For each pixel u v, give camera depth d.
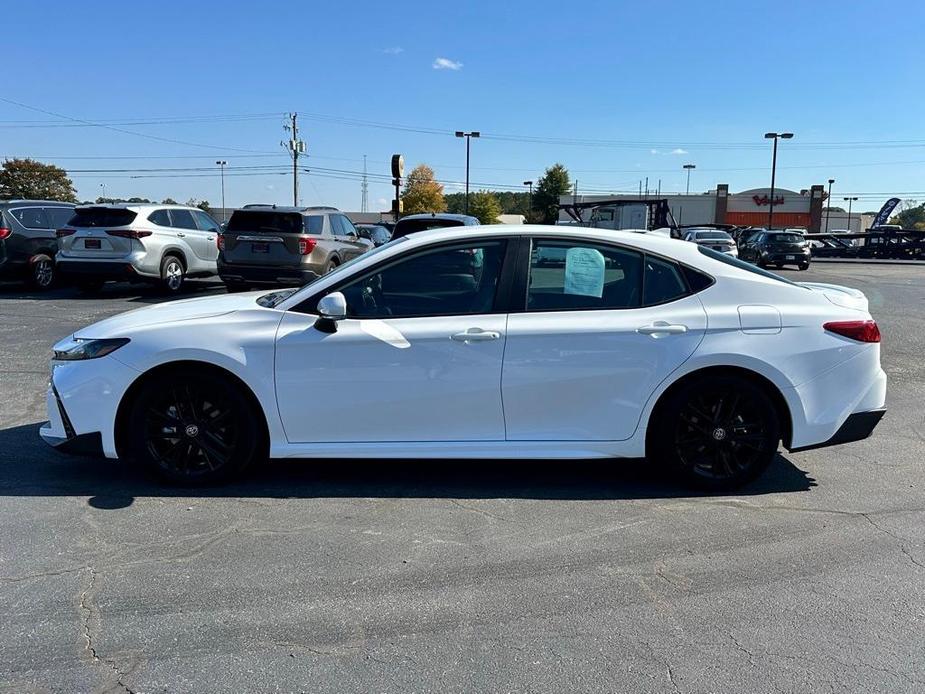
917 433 5.73
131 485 4.45
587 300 4.30
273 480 4.56
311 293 4.31
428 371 4.19
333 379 4.20
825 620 3.06
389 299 4.32
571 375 4.20
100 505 4.16
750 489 4.49
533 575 3.41
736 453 4.38
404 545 3.70
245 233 12.69
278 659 2.77
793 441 4.36
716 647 2.86
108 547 3.65
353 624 3.00
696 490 4.42
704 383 4.26
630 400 4.25
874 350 4.42
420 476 4.68
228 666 2.72
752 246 29.08
